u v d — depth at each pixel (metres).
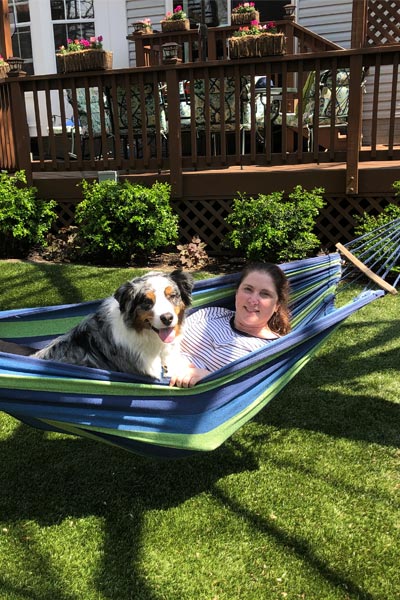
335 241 6.10
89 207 6.05
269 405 3.41
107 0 9.72
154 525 2.44
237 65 5.68
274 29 5.98
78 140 6.46
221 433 2.50
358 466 2.81
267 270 2.79
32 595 2.09
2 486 2.71
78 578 2.17
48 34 9.88
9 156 6.89
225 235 6.23
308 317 3.31
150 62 9.07
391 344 4.15
